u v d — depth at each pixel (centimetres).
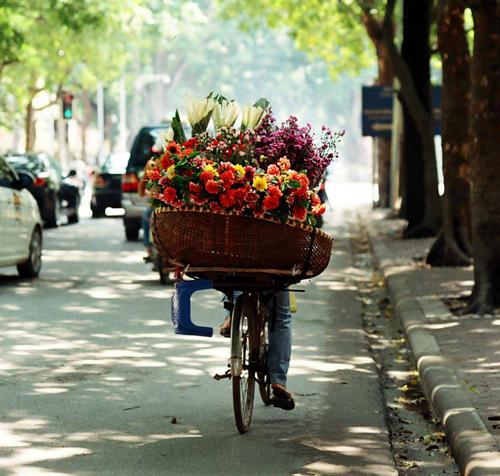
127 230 2712
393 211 3453
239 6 4547
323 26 4434
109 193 3606
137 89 8875
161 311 1525
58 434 865
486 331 1281
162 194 845
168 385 1049
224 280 874
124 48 5762
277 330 910
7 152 3206
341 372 1135
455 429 842
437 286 1716
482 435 805
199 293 1739
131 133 8981
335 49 4816
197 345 1263
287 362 914
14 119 6406
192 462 794
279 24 4481
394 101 3497
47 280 1883
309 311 1581
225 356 1198
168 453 816
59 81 5369
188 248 849
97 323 1416
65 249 2484
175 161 842
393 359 1256
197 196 830
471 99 1456
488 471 716
